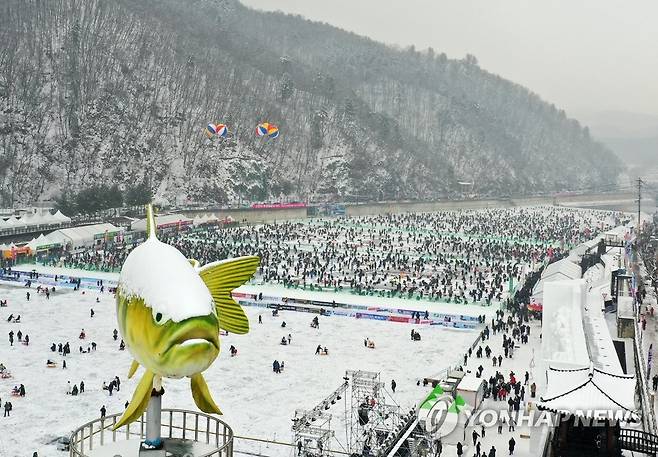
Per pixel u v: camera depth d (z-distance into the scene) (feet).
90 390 193.88
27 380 201.16
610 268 301.22
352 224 624.59
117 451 47.96
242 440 161.17
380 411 164.76
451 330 282.15
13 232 430.61
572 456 99.55
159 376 44.45
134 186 645.51
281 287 349.41
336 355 243.19
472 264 428.97
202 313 41.32
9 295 316.60
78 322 272.51
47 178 637.30
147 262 43.60
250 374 217.77
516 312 301.02
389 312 305.53
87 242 430.20
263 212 628.69
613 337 201.16
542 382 160.35
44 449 152.46
